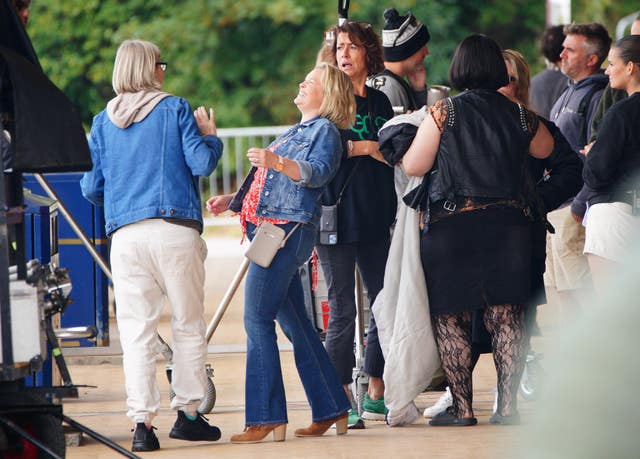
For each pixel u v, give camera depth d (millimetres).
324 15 87250
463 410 22516
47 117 16297
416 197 22047
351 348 23094
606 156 22922
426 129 21828
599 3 88062
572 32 29062
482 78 22094
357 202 22562
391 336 22578
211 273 49781
